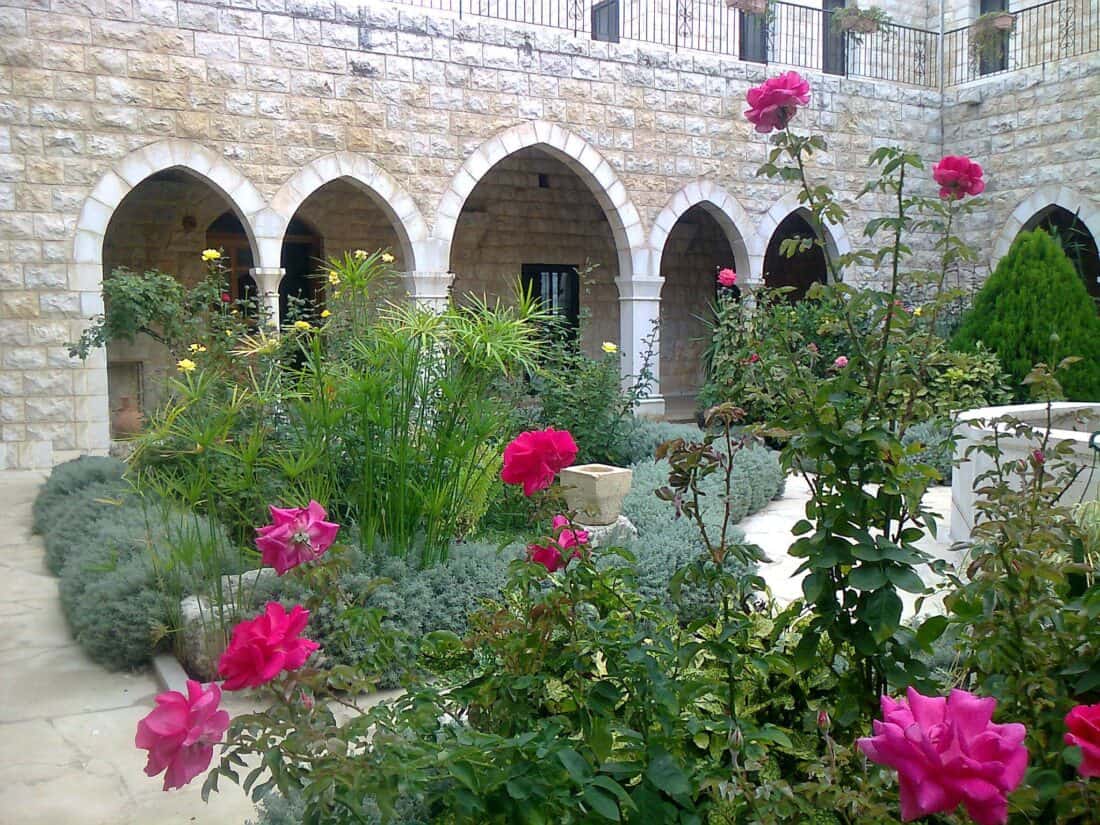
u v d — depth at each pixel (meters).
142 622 4.69
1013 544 2.17
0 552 7.02
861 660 2.32
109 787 3.53
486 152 12.32
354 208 15.28
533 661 2.33
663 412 13.71
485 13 14.36
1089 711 1.68
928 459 6.77
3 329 9.91
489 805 1.90
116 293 8.95
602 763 2.04
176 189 13.28
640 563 5.03
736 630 2.24
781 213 14.62
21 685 4.56
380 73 11.60
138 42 10.30
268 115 11.00
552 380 9.09
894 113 15.38
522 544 5.66
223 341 7.16
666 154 13.63
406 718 2.00
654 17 15.81
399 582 4.81
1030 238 11.02
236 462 5.51
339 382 5.32
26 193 9.91
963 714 1.42
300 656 1.80
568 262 17.16
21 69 9.81
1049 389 2.58
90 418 10.31
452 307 5.84
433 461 5.28
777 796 1.76
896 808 1.69
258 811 2.98
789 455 2.29
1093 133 13.63
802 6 15.33
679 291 18.69
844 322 2.49
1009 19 14.92
